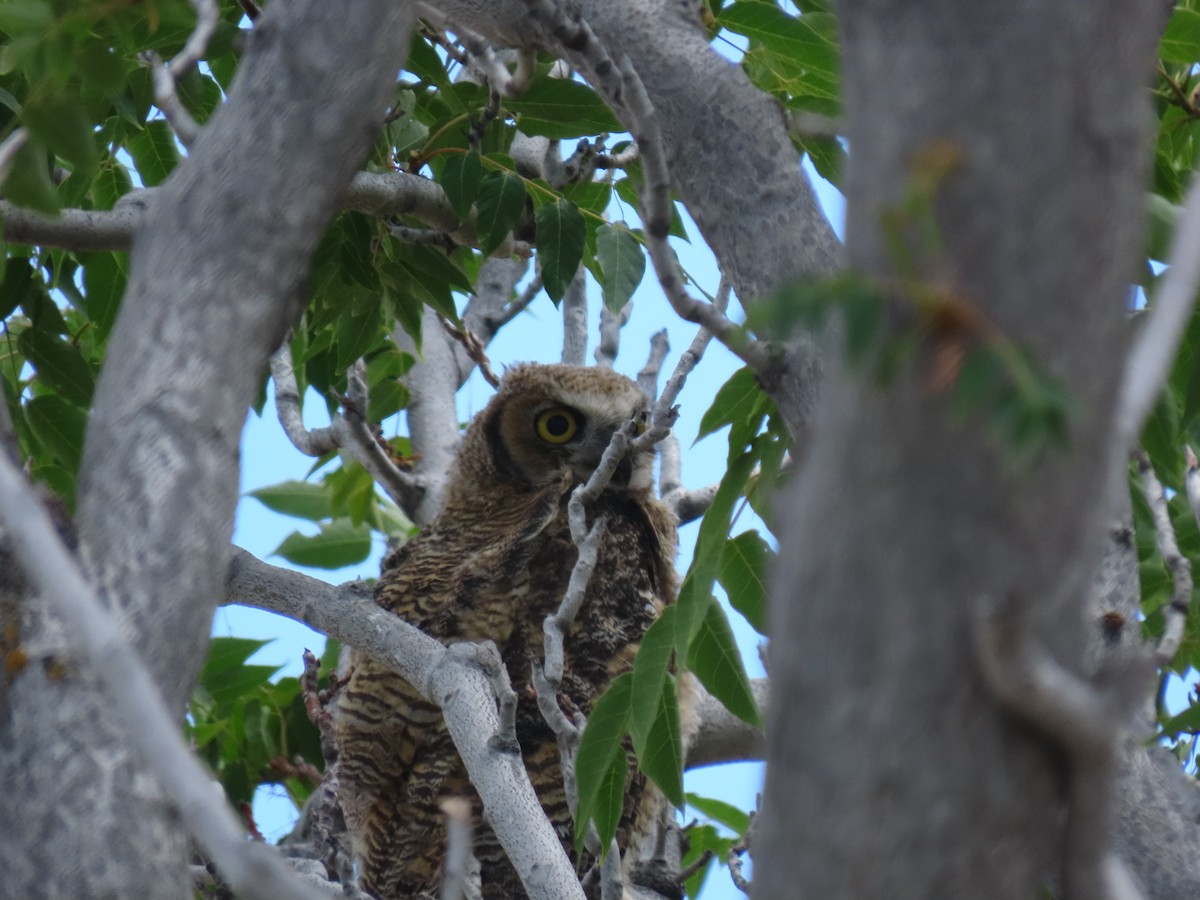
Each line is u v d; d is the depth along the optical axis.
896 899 2.76
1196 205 3.15
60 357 10.12
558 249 9.09
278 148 4.20
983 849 2.75
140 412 3.88
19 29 5.25
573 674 11.20
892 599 2.72
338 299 10.45
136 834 3.54
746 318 2.59
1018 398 2.35
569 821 10.84
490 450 12.87
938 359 2.47
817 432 2.84
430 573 11.91
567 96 9.63
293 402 13.06
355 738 11.20
